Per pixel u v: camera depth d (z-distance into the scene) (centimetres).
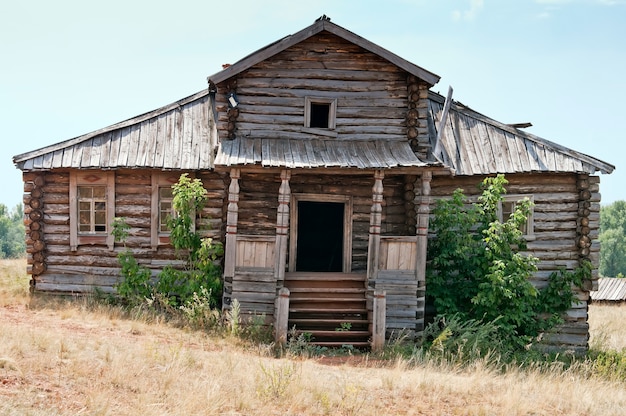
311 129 1845
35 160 1822
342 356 1559
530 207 1812
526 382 1342
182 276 1773
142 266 1856
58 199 1859
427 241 1827
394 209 1909
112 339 1360
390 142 1855
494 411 1141
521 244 1778
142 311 1703
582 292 1897
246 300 1661
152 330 1525
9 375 1009
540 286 1888
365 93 1864
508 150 1917
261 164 1650
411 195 1889
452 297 1766
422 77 1825
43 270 1856
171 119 1948
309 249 2316
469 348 1588
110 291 1856
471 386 1254
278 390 1105
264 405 1055
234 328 1574
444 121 1953
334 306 1712
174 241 1773
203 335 1553
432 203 1892
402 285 1697
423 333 1689
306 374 1235
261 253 1672
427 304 1844
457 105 2034
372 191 1875
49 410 899
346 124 1852
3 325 1286
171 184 1866
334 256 2294
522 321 1756
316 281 1769
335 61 1862
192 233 1788
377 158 1748
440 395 1205
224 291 1681
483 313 1738
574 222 1903
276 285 1666
